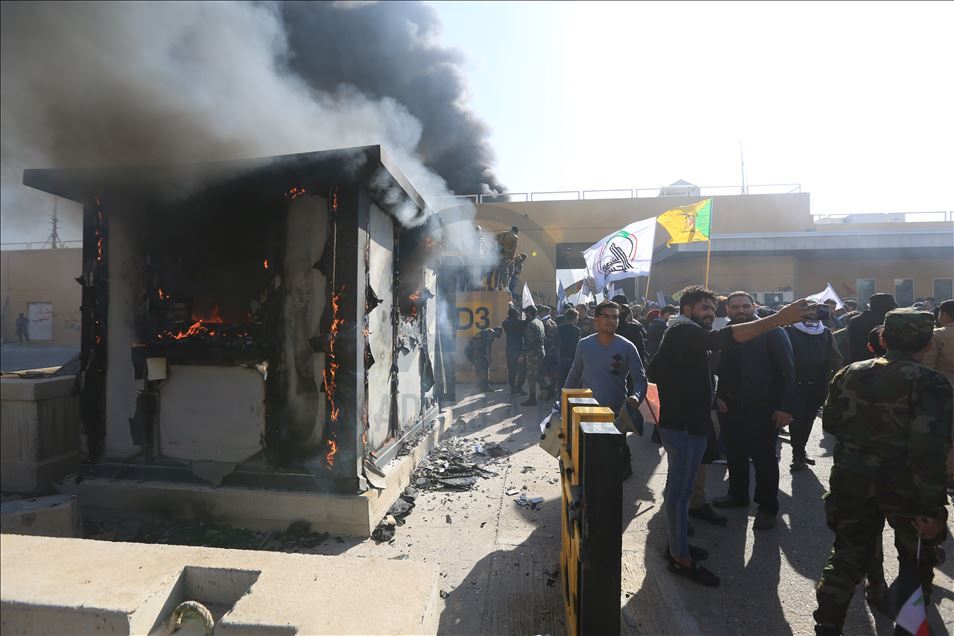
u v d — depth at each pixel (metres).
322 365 3.48
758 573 2.97
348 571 1.63
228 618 1.38
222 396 3.56
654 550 3.25
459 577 2.87
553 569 2.96
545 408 7.88
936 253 18.80
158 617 1.48
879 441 2.06
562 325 7.16
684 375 2.86
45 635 1.39
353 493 3.41
